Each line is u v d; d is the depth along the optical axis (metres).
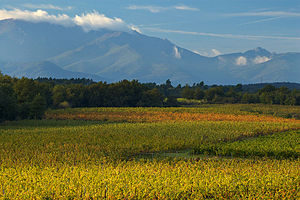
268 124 90.62
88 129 77.75
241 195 25.97
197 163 41.38
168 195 26.14
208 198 26.12
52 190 27.02
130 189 26.77
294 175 31.84
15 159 43.72
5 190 27.08
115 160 44.34
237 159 45.28
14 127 88.62
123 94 171.88
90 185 27.73
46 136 65.31
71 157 44.41
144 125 86.06
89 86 170.12
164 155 48.84
